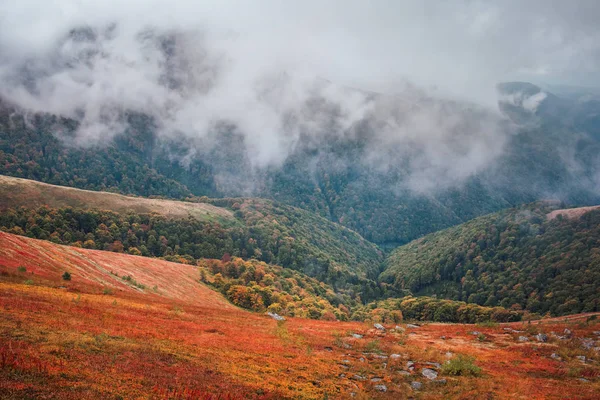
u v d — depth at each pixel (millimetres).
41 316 29219
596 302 173750
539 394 28625
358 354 39094
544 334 48781
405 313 179500
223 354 30406
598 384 31562
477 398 27312
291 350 36938
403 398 27703
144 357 24812
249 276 168500
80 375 19406
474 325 60688
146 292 90625
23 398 15773
